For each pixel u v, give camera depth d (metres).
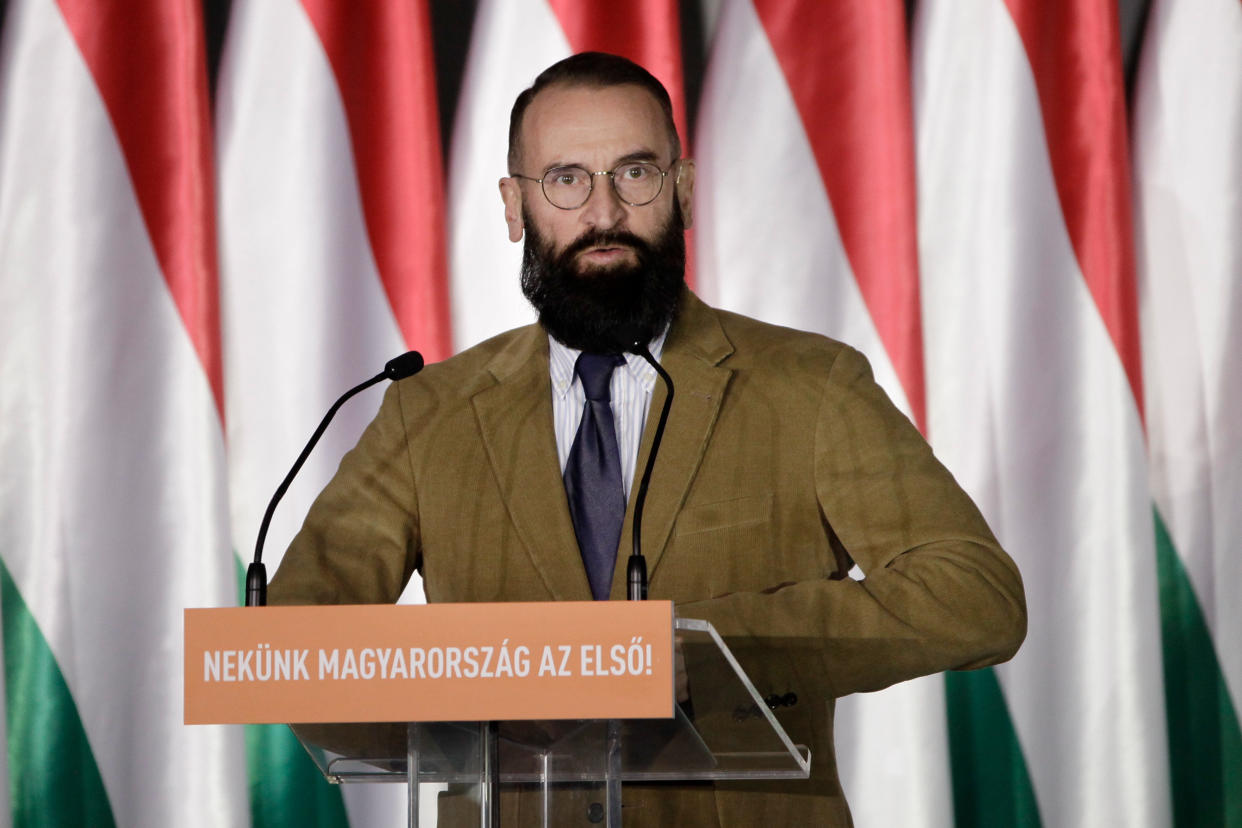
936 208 11.82
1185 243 11.77
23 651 11.34
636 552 5.80
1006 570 6.83
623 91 7.81
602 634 4.75
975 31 11.90
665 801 6.62
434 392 8.01
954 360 11.64
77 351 11.48
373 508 7.66
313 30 11.86
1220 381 11.62
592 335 7.64
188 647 4.99
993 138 11.75
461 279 11.82
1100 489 11.37
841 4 11.81
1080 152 11.70
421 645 4.85
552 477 7.37
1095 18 11.76
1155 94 11.95
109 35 11.75
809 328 11.57
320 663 4.90
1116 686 11.21
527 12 11.95
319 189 11.73
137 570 11.38
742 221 11.71
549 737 5.23
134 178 11.64
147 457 11.45
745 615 6.48
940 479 7.24
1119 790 11.16
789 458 7.41
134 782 11.27
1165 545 11.60
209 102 11.84
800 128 11.74
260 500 11.59
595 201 7.62
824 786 6.95
